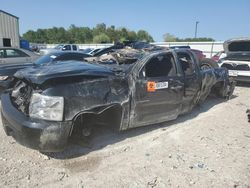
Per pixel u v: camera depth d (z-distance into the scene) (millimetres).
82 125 3736
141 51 5629
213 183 3133
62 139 3324
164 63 4621
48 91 3262
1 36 22297
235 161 3682
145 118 4277
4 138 4156
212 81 6125
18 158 3525
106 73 3824
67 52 8023
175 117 4875
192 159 3695
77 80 3498
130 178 3172
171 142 4250
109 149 3904
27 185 2953
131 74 4031
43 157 3580
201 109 6312
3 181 2996
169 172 3332
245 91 8898
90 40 81500
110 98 3713
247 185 3119
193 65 5219
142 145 4090
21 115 3332
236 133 4758
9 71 5996
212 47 29375
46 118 3219
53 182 3035
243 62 8789
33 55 10539
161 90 4340
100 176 3195
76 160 3547
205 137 4512
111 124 4098
